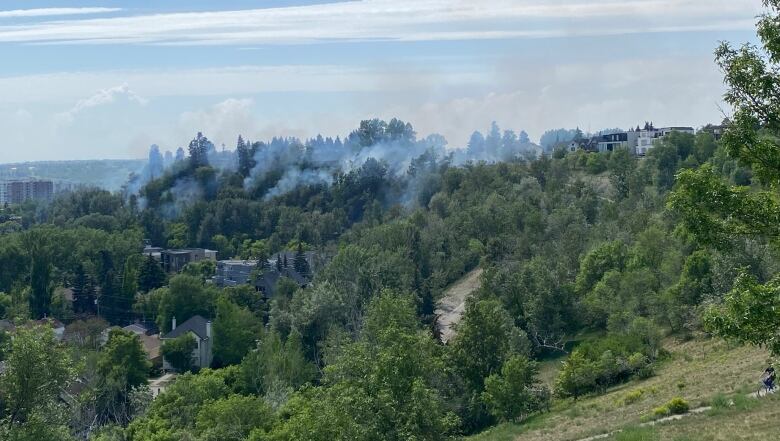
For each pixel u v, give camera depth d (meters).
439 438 29.45
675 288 57.12
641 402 36.44
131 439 48.94
